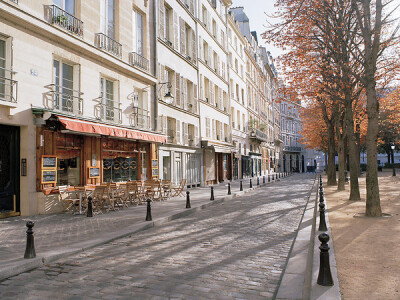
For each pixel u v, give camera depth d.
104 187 10.60
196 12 24.77
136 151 15.91
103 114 13.58
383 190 16.62
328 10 10.80
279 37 12.80
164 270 4.89
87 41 12.52
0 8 8.77
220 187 23.08
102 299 3.82
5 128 9.52
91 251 6.07
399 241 5.98
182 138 21.33
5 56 9.43
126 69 14.92
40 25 10.13
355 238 6.31
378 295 3.58
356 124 24.70
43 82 10.48
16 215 9.76
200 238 7.09
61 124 10.88
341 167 18.16
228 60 32.81
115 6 14.74
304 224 8.27
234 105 35.12
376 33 8.91
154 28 17.89
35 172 10.10
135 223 8.56
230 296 3.88
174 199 14.86
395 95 20.84
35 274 4.78
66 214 10.24
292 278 4.41
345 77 12.23
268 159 53.12
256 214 10.45
